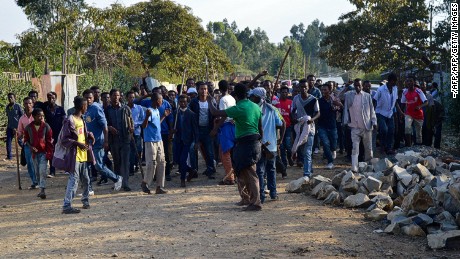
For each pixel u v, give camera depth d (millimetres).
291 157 14016
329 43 45438
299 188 10578
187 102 13047
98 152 11461
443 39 37469
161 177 11102
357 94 12109
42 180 11250
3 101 21578
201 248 6926
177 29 54469
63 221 8852
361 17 43938
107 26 35375
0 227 8703
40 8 46875
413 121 15938
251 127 8977
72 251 7020
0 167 16062
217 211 9133
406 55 41562
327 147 13359
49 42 34125
